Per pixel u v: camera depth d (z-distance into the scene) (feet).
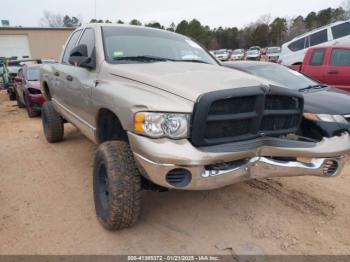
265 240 9.93
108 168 9.27
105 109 10.67
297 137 10.69
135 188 9.34
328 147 10.25
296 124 10.21
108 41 12.42
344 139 10.90
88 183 13.73
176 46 13.88
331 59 27.68
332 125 14.07
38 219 10.98
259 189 13.29
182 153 8.09
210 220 10.95
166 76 9.75
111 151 9.50
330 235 10.26
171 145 8.19
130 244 9.66
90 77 12.05
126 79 10.32
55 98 17.38
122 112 9.10
